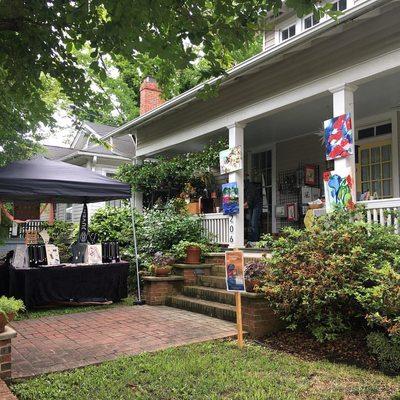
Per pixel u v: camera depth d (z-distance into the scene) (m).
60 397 3.46
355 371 4.07
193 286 7.61
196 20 3.88
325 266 4.91
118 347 4.86
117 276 8.05
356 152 9.52
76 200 9.44
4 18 3.84
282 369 4.09
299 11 3.71
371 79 6.35
